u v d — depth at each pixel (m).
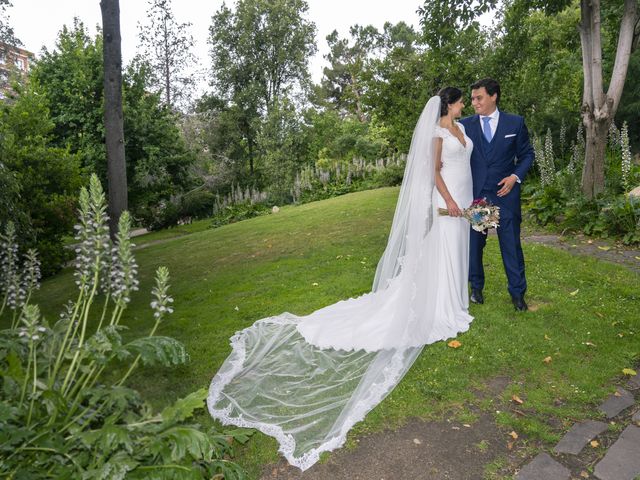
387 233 8.65
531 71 14.72
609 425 2.84
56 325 2.92
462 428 2.88
